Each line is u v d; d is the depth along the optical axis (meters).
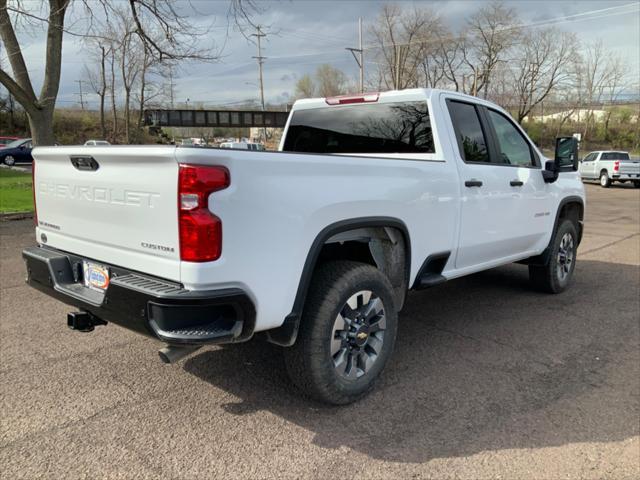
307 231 2.91
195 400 3.34
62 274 3.30
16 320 4.75
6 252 7.67
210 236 2.50
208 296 2.53
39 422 3.04
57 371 3.71
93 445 2.83
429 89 4.23
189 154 2.45
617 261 7.86
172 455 2.75
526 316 5.14
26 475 2.56
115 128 51.81
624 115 81.81
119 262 2.91
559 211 5.65
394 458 2.76
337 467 2.67
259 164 2.65
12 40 13.02
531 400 3.40
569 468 2.69
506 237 4.84
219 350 4.16
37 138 13.86
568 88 72.75
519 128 5.20
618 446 2.89
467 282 6.49
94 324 3.32
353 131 4.76
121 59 26.95
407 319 5.04
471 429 3.04
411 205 3.66
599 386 3.61
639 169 25.78
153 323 2.60
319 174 2.97
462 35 67.19
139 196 2.70
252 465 2.68
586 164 28.03
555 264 5.76
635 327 4.84
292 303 2.91
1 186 16.50
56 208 3.35
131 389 3.47
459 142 4.30
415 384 3.62
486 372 3.82
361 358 3.33
